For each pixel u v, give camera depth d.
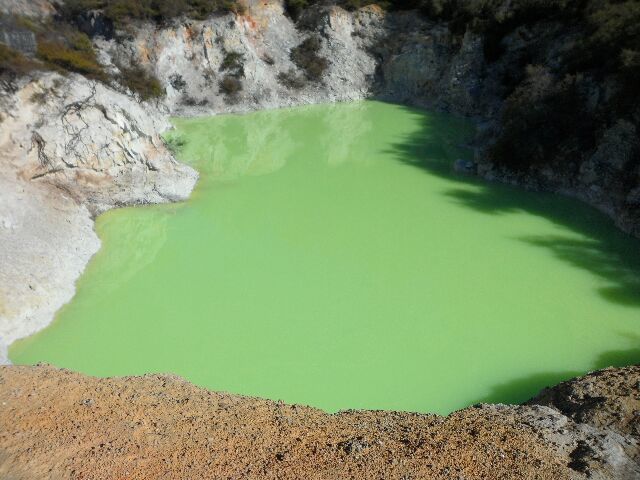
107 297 17.16
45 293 16.42
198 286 17.92
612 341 15.36
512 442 9.74
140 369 14.16
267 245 20.61
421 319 16.36
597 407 10.68
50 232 18.67
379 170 27.94
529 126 25.84
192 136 32.50
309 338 15.48
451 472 8.90
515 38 34.25
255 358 14.67
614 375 11.85
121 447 9.46
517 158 25.86
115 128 22.53
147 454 9.32
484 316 16.48
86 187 21.88
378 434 10.11
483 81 35.62
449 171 27.72
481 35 35.78
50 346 14.91
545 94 26.03
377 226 22.14
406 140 32.38
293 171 27.81
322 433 10.16
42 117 20.86
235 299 17.25
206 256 19.78
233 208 23.53
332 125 35.06
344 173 27.55
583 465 9.11
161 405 10.98
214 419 10.53
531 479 8.80
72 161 21.42
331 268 19.11
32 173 20.27
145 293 17.47
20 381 11.47
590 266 19.09
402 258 19.78
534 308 16.86
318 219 22.73
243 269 18.98
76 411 10.46
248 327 15.92
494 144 27.17
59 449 9.39
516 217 22.80
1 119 19.89
